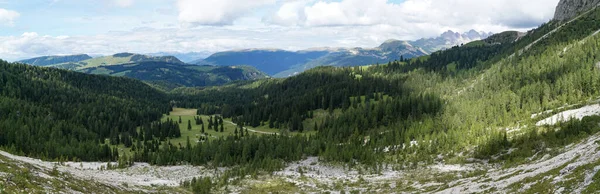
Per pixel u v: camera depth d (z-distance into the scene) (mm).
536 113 158500
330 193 103125
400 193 91750
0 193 37250
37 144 186125
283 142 165750
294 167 143500
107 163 159875
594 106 136875
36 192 43062
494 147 121250
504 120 154250
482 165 113625
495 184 65562
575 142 100250
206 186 108312
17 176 44875
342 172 133375
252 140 169875
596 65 193625
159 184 105938
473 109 175000
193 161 158500
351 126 199750
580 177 48344
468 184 74688
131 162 156875
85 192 54625
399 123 187875
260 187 113312
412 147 147375
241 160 152875
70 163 156125
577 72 181125
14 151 164000
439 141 146375
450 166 120688
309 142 173375
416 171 122062
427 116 196000
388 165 136250
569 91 167000
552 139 109188
